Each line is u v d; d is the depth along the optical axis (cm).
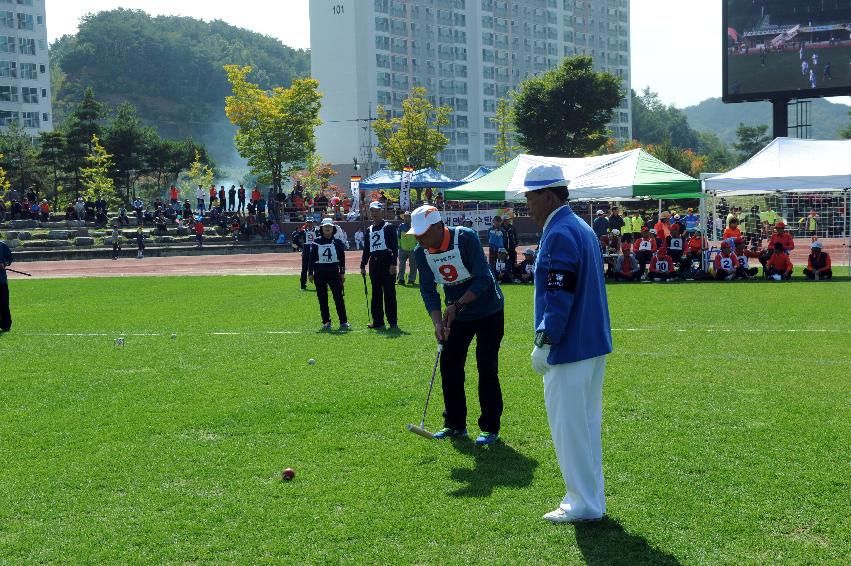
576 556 479
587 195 2478
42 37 10400
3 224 5156
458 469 639
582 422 520
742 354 1077
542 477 616
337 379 970
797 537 497
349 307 1770
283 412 820
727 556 474
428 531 521
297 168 6938
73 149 7344
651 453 659
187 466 658
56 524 546
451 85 11269
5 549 509
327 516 550
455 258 698
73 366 1090
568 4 12888
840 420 742
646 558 475
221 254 4884
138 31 19950
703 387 882
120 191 8056
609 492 579
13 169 7712
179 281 2717
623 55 13988
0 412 843
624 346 1151
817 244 2267
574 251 509
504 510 552
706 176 2478
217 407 842
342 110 10294
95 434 754
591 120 7781
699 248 2384
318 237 1394
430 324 1465
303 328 1435
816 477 594
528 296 1961
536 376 966
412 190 5869
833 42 4944
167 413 824
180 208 5972
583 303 513
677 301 1753
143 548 507
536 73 12394
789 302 1689
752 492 570
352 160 10269
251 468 650
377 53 10269
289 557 489
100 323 1559
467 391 909
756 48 5134
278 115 6562
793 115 15400
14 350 1240
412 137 7856
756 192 2516
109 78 19250
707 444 679
